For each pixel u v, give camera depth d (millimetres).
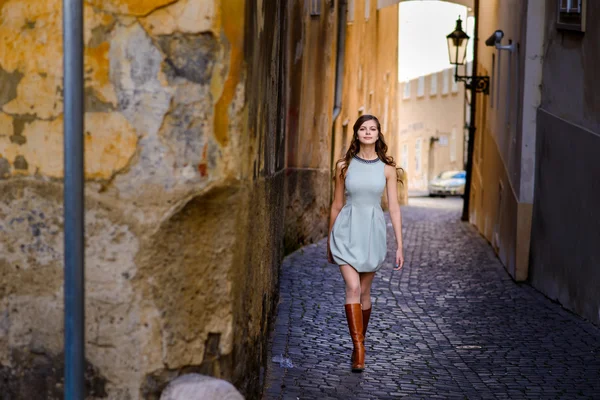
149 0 3811
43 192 3918
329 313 8430
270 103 5645
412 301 9664
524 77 11188
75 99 2592
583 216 8594
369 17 21094
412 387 5918
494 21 16672
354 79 18594
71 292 2633
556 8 10188
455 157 49062
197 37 3855
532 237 11125
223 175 3943
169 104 3844
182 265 3908
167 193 3852
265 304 5582
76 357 2648
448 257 13836
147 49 3826
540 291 10500
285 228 12461
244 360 4422
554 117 10000
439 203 33562
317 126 14531
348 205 6484
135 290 3836
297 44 12930
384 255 6484
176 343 3914
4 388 4020
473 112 20875
